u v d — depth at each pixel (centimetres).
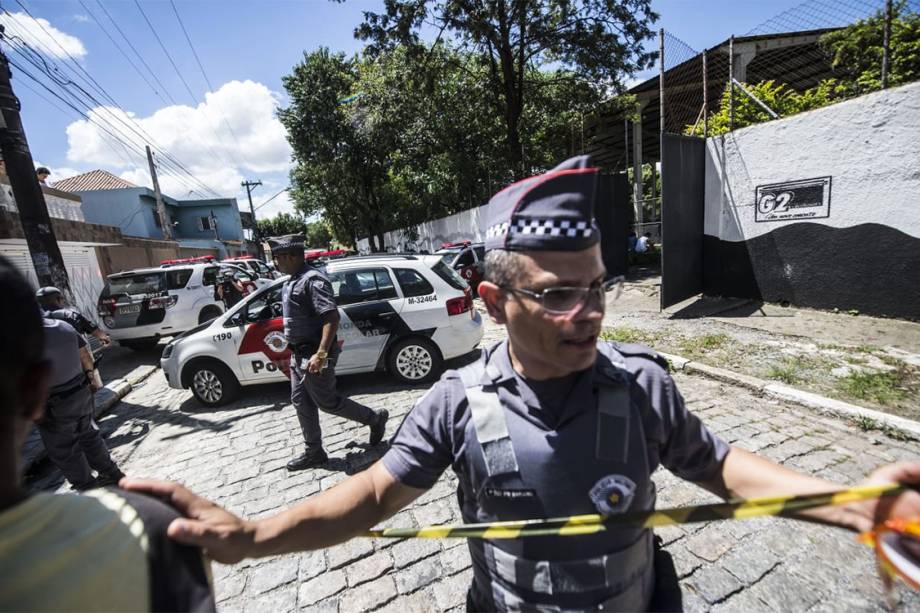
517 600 97
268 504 319
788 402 385
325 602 225
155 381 717
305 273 335
